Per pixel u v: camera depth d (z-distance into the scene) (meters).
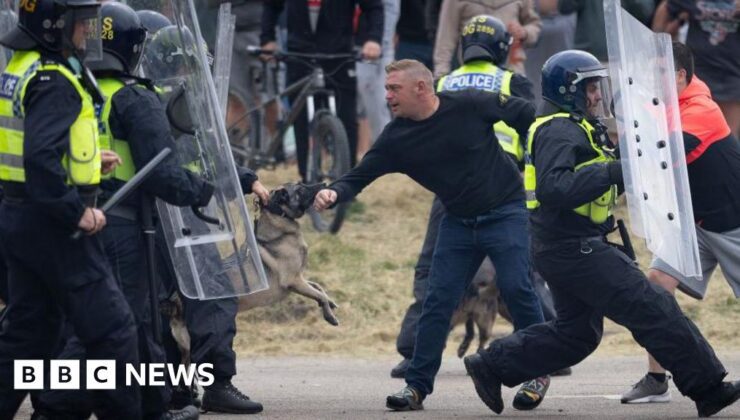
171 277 28.25
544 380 29.95
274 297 30.69
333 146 46.00
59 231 22.27
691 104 29.06
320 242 48.09
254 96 49.31
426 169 29.59
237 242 25.41
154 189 23.34
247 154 48.41
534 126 27.05
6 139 22.39
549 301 36.09
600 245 26.89
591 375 36.03
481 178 29.52
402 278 46.19
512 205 29.95
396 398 29.88
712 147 28.98
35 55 22.27
